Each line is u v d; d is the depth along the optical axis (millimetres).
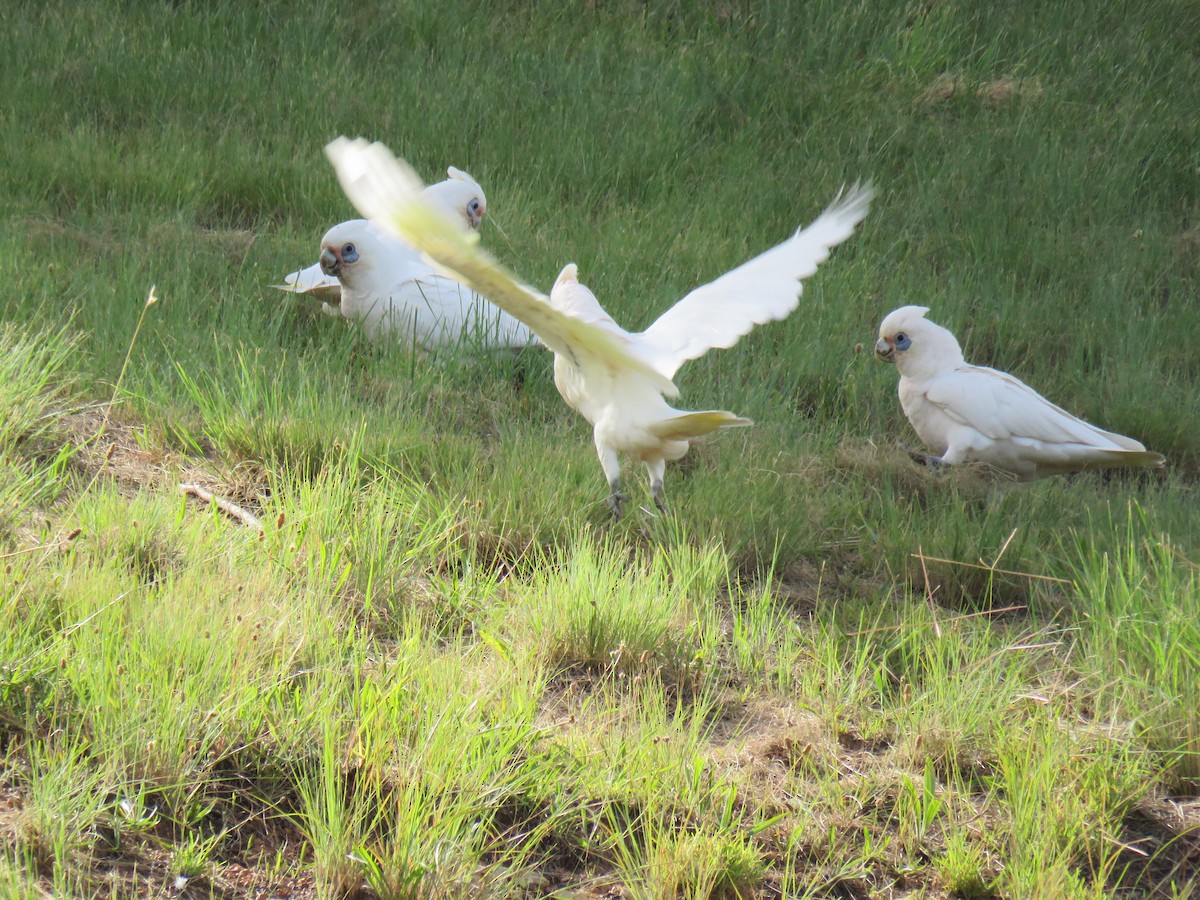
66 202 15281
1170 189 19516
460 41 21062
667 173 18297
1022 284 16688
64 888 5258
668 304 14062
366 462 9906
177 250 13797
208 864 5668
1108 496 11656
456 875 5750
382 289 12805
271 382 10805
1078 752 7305
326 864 5695
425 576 8648
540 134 18719
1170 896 6504
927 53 22234
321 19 20938
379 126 18406
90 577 7168
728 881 6125
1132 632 8328
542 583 8359
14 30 19188
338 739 6457
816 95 20844
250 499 9406
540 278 14367
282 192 16266
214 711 6250
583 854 6273
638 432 8336
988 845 6719
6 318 10969
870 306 15422
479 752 6477
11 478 8266
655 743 6891
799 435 12109
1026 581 9805
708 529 9727
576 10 22719
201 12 20781
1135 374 14250
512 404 11867
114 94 18156
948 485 11570
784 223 17297
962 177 18875
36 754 5770
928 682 7945
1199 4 24312
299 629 7266
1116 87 22016
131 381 10484
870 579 9945
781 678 8023
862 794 7020
